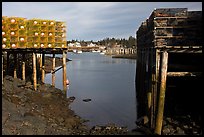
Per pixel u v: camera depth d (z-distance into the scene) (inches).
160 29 797.2
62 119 869.2
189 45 792.9
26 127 674.2
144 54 1325.0
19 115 737.6
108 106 1131.3
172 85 1003.3
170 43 797.2
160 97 737.6
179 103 936.3
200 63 882.8
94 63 3686.0
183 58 942.4
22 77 1314.0
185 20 787.4
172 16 789.9
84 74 2300.7
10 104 789.2
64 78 1229.1
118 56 5319.9
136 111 1054.4
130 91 1477.6
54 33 1152.8
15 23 1074.7
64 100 1162.0
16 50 1128.2
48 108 944.9
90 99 1242.6
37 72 1576.0
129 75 2213.3
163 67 733.9
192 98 937.5
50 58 3238.2
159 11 799.7
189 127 740.7
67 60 4229.8
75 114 985.5
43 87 1197.7
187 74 749.3
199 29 782.5
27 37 1103.0
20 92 1002.7
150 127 799.7
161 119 737.6
